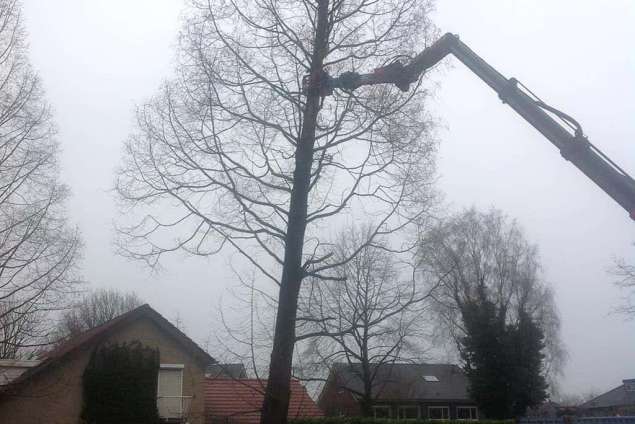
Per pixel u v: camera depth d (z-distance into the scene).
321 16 8.13
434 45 8.62
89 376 23.86
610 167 9.36
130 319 25.27
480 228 36.75
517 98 9.91
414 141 8.13
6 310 14.01
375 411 36.34
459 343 36.16
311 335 7.36
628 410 45.91
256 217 7.68
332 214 7.82
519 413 34.25
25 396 21.06
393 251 8.05
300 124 7.95
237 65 8.04
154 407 24.20
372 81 8.29
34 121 14.48
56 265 14.51
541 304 38.28
